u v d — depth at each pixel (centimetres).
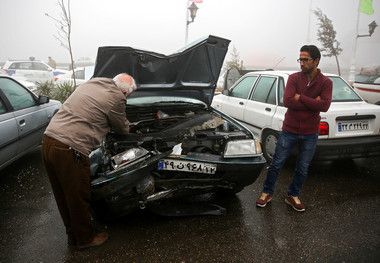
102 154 257
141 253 244
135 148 252
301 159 305
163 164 258
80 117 224
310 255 245
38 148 534
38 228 280
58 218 298
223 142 288
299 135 296
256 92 493
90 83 242
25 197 344
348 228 284
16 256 240
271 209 320
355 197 349
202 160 268
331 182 394
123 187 245
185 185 279
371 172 430
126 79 249
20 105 409
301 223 293
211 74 356
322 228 284
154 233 272
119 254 242
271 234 273
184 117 346
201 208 303
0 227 281
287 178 404
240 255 243
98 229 278
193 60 328
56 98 844
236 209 319
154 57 300
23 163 456
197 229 279
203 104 378
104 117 234
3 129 351
